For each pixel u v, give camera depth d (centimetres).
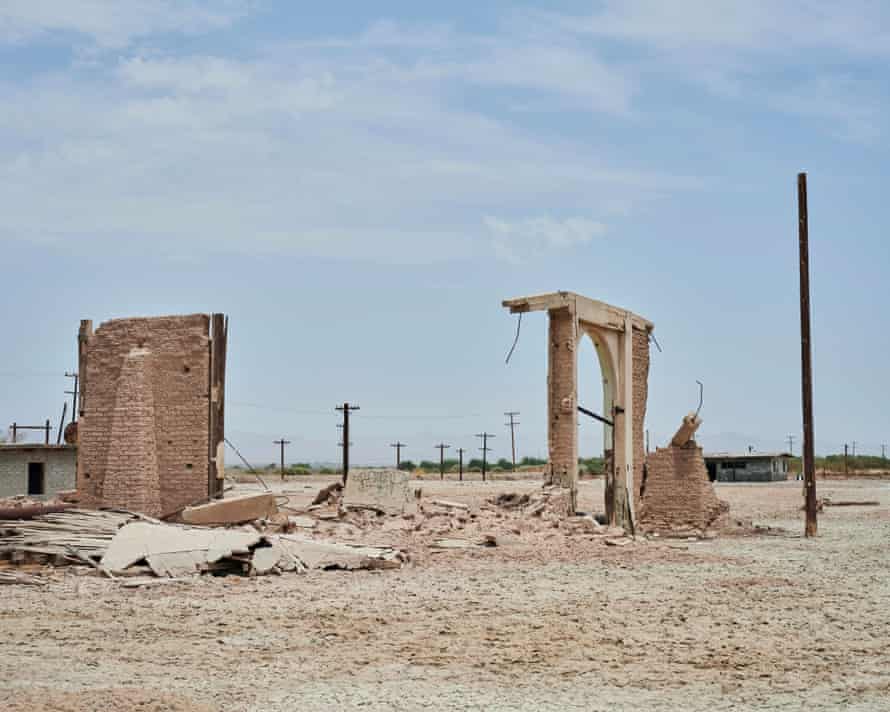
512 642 1502
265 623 1623
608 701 1177
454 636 1541
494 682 1263
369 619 1669
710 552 2736
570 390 3200
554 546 2702
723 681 1274
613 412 3506
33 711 1082
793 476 9475
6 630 1552
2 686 1206
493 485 6812
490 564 2381
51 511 2480
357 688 1227
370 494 2967
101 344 2981
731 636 1557
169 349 2923
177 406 2903
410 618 1684
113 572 2045
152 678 1264
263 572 2123
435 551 2538
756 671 1327
